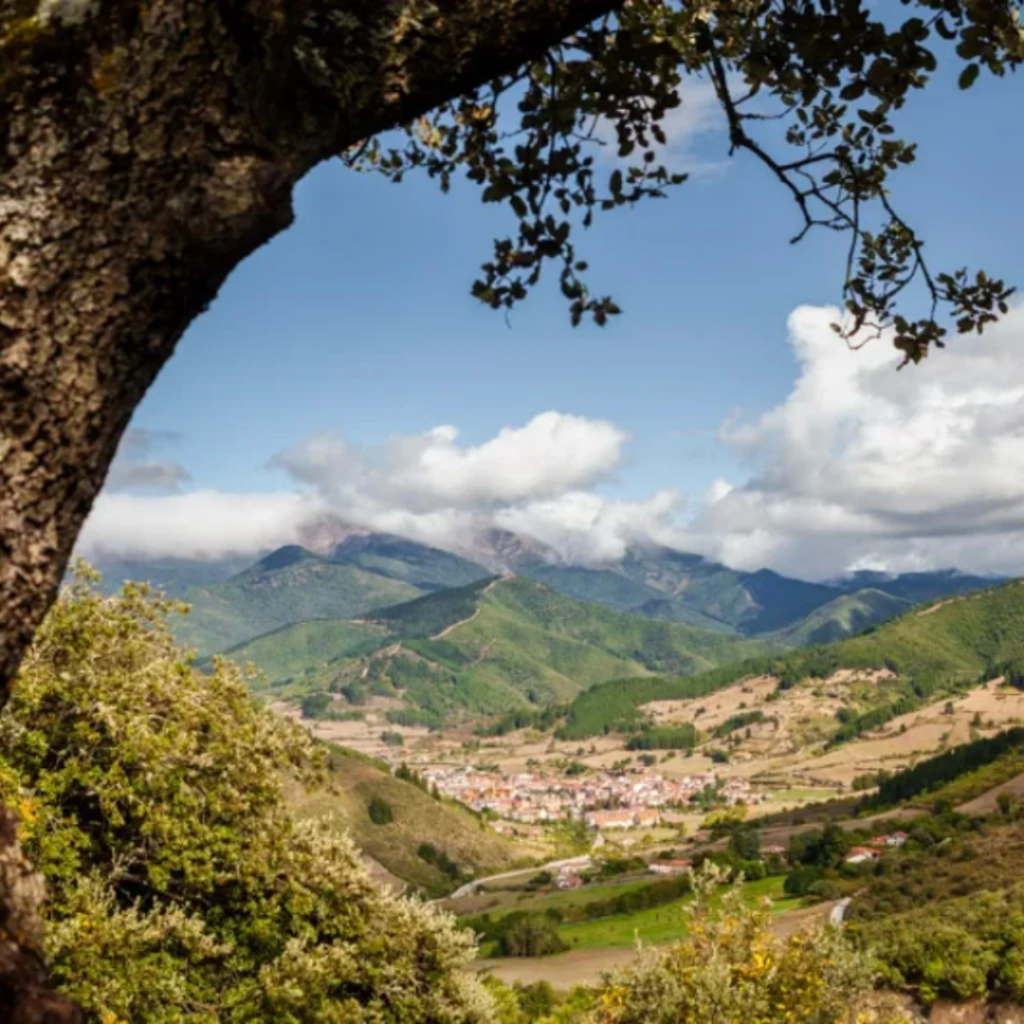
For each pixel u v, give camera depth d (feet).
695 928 50.78
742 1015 46.26
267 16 6.45
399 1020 62.44
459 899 522.88
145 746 53.57
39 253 6.40
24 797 48.32
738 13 12.15
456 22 6.91
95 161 6.39
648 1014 47.01
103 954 48.01
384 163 16.35
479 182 15.40
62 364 6.57
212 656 63.87
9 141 6.33
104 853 57.06
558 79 12.67
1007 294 15.02
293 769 65.26
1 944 6.46
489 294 14.02
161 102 6.39
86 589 59.41
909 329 15.52
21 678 52.80
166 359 7.27
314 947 60.95
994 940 184.34
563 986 279.49
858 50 11.38
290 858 60.59
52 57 6.26
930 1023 173.78
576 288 14.07
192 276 6.91
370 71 6.86
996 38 10.94
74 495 6.93
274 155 6.77
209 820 59.00
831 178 15.31
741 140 14.60
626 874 557.74
